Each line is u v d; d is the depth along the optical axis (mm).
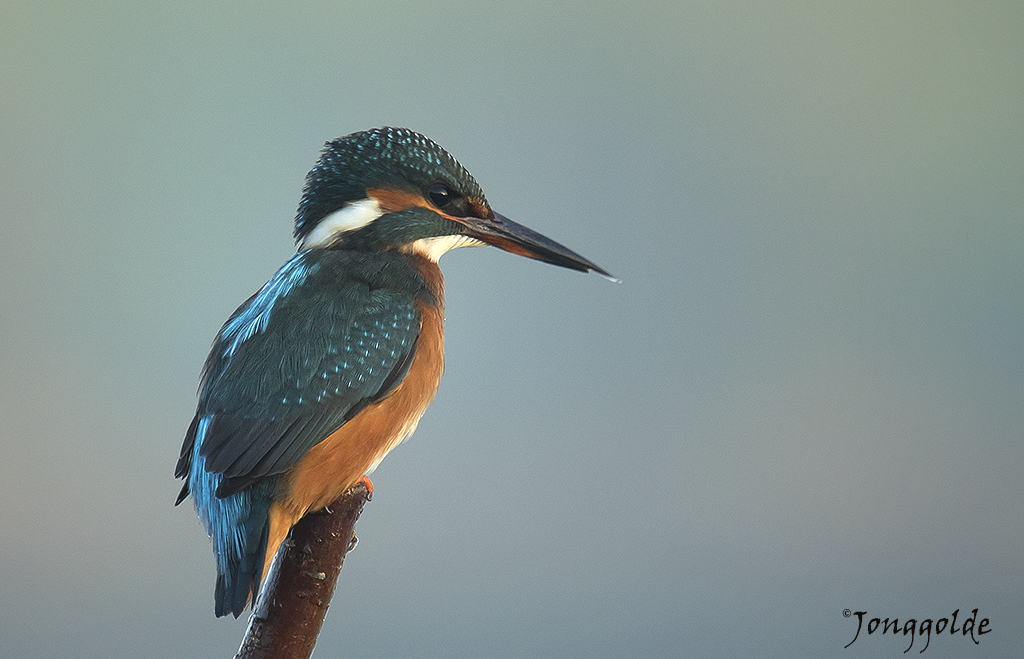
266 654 4328
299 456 4355
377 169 4406
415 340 4387
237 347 4375
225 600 4336
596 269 4422
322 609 4332
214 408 4359
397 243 4406
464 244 4422
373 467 4379
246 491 4352
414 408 4387
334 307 4379
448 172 4410
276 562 4340
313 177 4410
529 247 4418
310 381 4363
